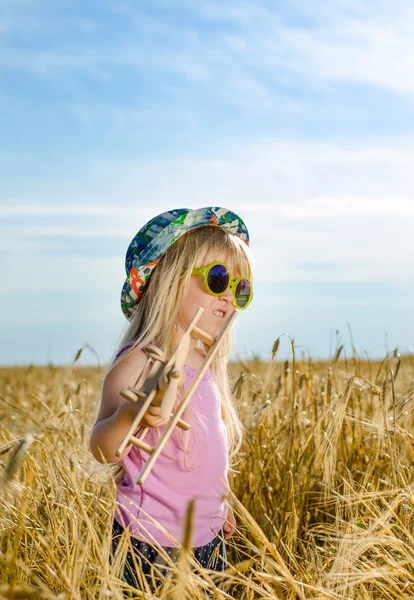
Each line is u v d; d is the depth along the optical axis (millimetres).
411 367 5402
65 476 3086
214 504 2715
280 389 4477
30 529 2734
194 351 2908
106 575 2154
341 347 4574
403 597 2512
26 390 7035
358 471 3740
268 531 3574
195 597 2211
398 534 2984
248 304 2857
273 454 3971
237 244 2889
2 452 2637
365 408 4492
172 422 2090
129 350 2709
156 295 2775
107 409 2617
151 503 2578
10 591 1801
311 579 2584
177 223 2824
